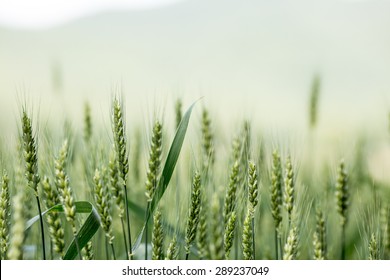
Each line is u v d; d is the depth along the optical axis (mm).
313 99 1785
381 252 1444
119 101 1392
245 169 1472
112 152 1399
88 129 1588
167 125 1489
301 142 1560
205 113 1550
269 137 1518
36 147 1384
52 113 1555
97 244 1522
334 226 1593
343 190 1522
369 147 1714
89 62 15586
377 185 1569
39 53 15547
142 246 1520
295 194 1481
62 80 1833
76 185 1521
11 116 1461
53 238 1365
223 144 1557
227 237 1369
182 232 1453
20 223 1201
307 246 1552
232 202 1405
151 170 1394
